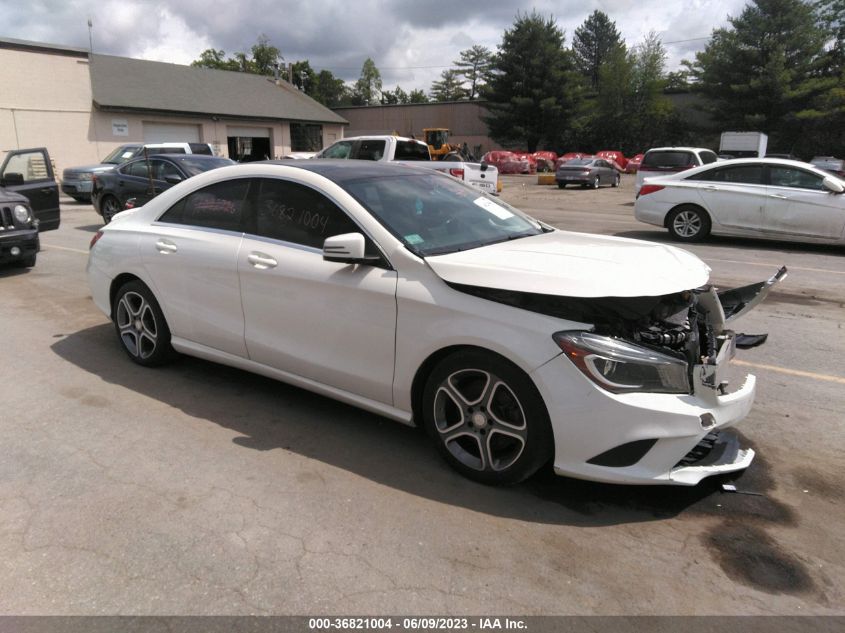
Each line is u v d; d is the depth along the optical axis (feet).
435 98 368.07
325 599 8.11
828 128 147.43
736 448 10.86
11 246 27.07
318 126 134.92
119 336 16.78
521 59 181.16
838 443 12.51
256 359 13.57
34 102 83.92
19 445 12.12
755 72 151.84
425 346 10.69
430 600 8.12
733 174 36.52
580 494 10.58
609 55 192.24
